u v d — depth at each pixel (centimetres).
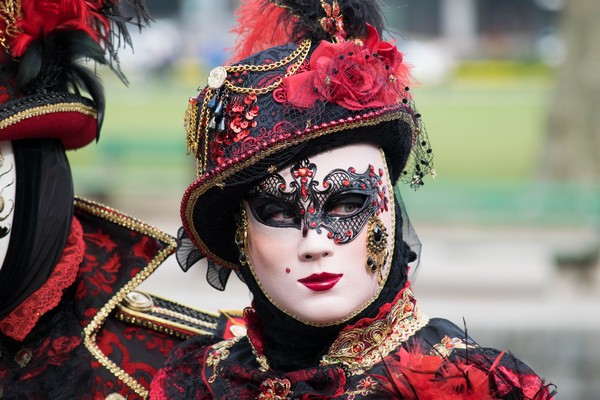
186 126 546
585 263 2066
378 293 507
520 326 1642
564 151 2577
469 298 1912
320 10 529
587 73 2556
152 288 1889
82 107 614
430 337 508
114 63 632
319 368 501
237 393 521
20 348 616
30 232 601
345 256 496
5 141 591
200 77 5997
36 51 585
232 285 1911
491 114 4694
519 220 2331
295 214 500
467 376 463
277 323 516
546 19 7531
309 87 493
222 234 545
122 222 653
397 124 509
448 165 3284
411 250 548
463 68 6550
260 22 565
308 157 498
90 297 632
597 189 2361
